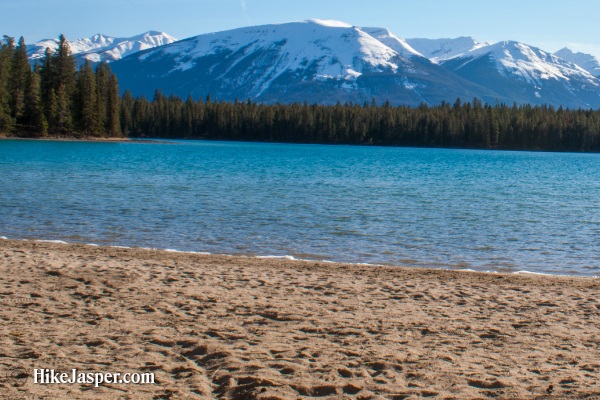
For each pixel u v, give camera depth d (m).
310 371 7.63
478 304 11.66
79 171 48.56
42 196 30.80
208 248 19.09
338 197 35.16
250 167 62.41
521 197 38.44
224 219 25.19
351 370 7.68
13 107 101.38
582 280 14.52
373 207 30.83
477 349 8.73
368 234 22.53
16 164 53.69
